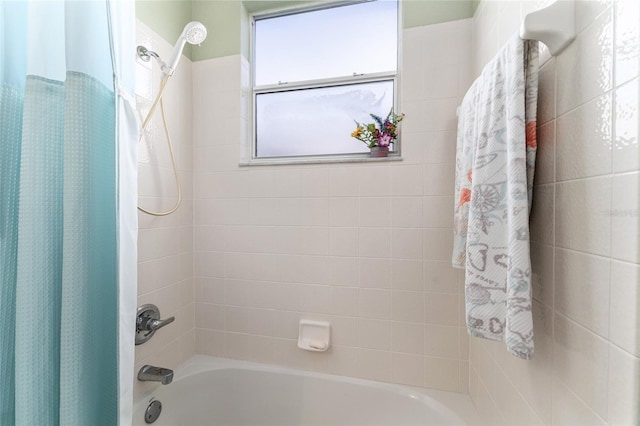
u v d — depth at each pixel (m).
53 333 0.75
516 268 0.62
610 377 0.49
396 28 1.42
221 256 1.49
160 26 1.30
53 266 0.75
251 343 1.46
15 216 0.75
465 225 0.95
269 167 1.43
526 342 0.60
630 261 0.45
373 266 1.31
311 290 1.38
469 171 0.93
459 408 1.16
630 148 0.45
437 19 1.24
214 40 1.50
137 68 1.18
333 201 1.35
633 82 0.45
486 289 0.72
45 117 0.75
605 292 0.50
